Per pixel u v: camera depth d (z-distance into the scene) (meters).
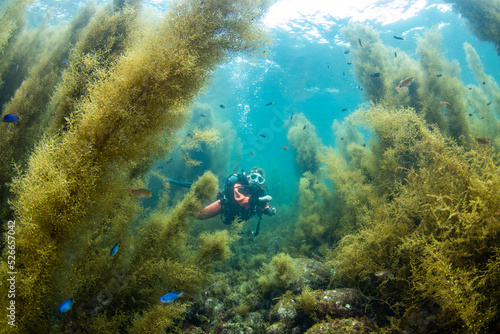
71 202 1.81
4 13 3.74
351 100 19.16
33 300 1.82
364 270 3.12
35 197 1.73
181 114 2.79
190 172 8.91
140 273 2.99
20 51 4.80
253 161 41.12
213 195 3.69
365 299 3.10
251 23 2.39
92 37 2.98
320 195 6.63
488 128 5.52
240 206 5.79
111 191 2.12
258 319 3.48
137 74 1.99
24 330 1.81
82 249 2.46
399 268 2.91
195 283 3.37
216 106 18.27
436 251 2.45
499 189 2.45
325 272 3.97
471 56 6.91
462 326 2.10
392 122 4.04
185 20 2.19
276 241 6.88
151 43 2.10
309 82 15.94
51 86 3.48
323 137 32.47
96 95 1.94
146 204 7.58
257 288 4.25
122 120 1.96
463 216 2.45
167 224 3.42
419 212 3.07
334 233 5.53
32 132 3.24
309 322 3.14
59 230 1.82
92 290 2.68
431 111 5.00
